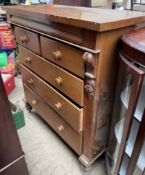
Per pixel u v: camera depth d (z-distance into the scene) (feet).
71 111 3.15
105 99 2.86
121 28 2.39
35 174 3.67
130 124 2.26
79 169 3.75
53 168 3.79
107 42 2.31
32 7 3.83
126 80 2.39
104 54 2.37
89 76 2.48
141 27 2.80
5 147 2.48
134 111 2.14
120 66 2.46
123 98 2.54
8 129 2.41
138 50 1.93
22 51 4.15
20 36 3.93
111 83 2.77
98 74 2.47
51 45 3.00
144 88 2.24
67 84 3.01
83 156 3.49
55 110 3.74
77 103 2.98
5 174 2.67
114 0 5.55
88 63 2.39
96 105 2.75
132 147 2.52
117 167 2.79
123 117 2.64
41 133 4.65
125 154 2.72
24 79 4.64
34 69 3.93
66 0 5.49
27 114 5.28
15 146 2.61
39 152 4.14
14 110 4.63
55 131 4.41
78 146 3.48
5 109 2.27
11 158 2.64
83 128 3.14
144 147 2.41
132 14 2.78
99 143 3.38
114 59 2.54
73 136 3.51
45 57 3.34
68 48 2.65
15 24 3.90
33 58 3.77
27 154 4.09
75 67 2.68
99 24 2.00
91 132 3.02
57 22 2.57
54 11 3.06
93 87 2.55
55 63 3.11
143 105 2.29
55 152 4.14
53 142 4.39
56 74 3.20
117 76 2.69
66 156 4.04
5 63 6.76
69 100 3.16
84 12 2.95
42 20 2.90
